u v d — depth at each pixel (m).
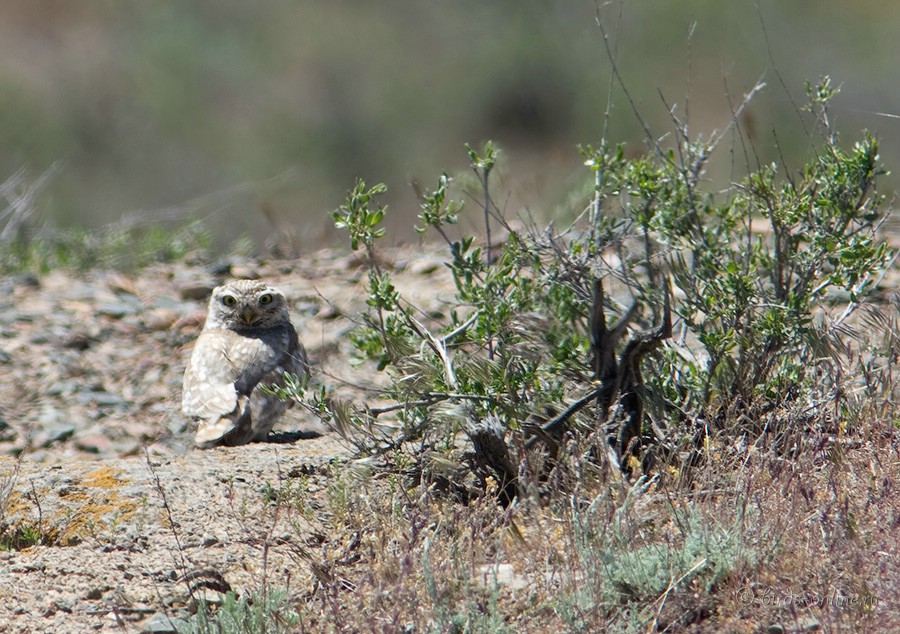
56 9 52.72
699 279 11.77
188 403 13.41
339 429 10.98
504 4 53.47
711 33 48.44
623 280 11.80
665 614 8.29
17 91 47.78
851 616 8.05
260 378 13.53
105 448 14.23
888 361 10.71
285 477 11.26
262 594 8.59
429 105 50.16
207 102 49.59
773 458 9.70
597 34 50.47
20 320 17.33
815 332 10.97
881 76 45.97
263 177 46.59
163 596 9.25
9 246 21.33
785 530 8.91
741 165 24.19
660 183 11.84
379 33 52.88
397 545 9.36
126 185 45.91
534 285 11.55
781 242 11.78
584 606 8.30
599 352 10.55
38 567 9.69
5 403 15.13
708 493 9.27
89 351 16.48
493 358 11.30
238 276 19.08
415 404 10.80
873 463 9.90
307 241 21.52
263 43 52.06
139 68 49.81
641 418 10.61
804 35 48.12
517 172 47.25
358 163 48.59
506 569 8.96
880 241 13.66
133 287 18.86
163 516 10.48
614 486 9.48
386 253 19.62
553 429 10.59
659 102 46.34
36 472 11.32
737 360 11.14
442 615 8.20
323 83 50.75
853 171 11.36
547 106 49.94
